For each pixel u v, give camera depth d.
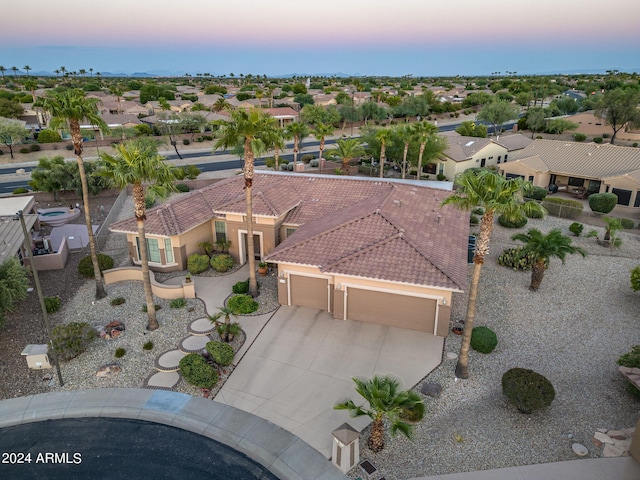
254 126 23.23
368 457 15.16
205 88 160.62
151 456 10.57
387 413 13.90
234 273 29.36
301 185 34.53
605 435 15.80
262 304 25.28
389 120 105.81
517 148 59.38
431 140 50.84
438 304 21.55
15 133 66.81
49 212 42.22
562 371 19.55
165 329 23.00
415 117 109.06
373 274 21.70
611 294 26.53
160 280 28.33
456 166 52.53
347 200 32.06
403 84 198.00
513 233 36.75
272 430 11.09
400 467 14.75
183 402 12.09
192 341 21.61
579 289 27.19
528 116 87.00
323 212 31.00
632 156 46.47
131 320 23.86
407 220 26.64
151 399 12.21
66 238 33.66
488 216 16.45
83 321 23.81
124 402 12.12
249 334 22.45
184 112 85.06
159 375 19.56
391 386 14.59
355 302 23.20
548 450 15.30
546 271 29.72
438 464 14.83
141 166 19.84
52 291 27.28
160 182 21.14
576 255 32.44
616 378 19.00
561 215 41.03
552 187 48.59
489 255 32.31
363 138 58.44
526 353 20.91
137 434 11.24
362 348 21.28
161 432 11.28
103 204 45.31
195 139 82.25
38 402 12.19
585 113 82.75
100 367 20.12
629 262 31.11
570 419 16.73
